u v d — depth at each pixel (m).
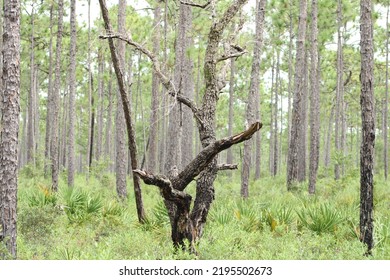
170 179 8.18
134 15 26.19
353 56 31.28
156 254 8.45
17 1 7.85
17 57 7.85
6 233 7.69
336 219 10.84
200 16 23.39
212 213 11.46
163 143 30.62
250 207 12.45
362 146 8.94
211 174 8.78
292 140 19.36
